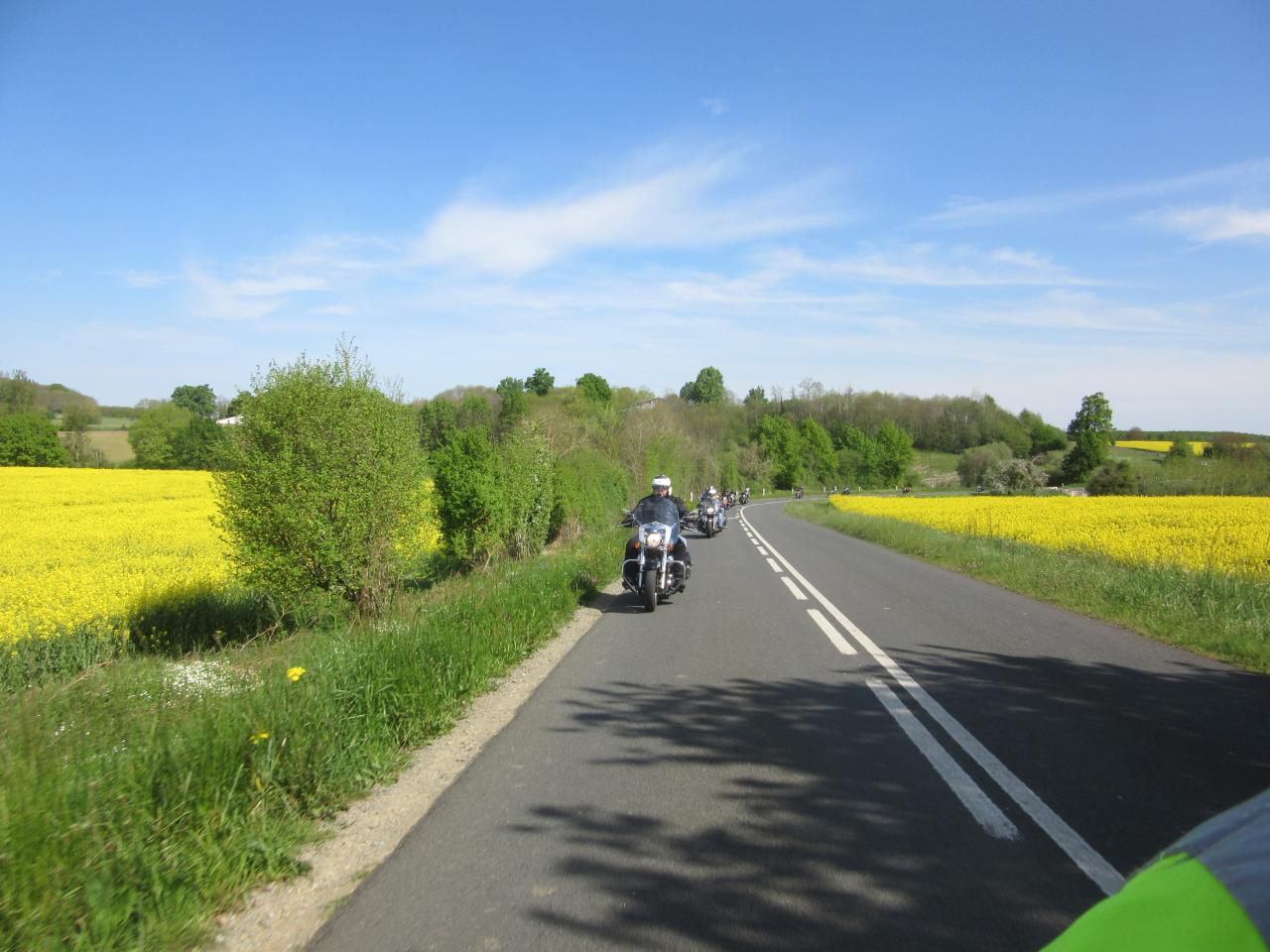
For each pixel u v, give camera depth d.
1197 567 14.26
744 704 6.42
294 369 10.43
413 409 11.44
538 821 4.18
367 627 8.55
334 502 10.19
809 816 4.18
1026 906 3.23
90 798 3.71
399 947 3.04
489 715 6.29
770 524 38.28
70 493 34.88
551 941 3.04
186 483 39.84
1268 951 1.08
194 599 11.26
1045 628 9.80
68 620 10.46
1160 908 1.26
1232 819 1.42
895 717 5.99
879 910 3.21
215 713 4.86
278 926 3.22
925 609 11.34
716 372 126.88
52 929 3.00
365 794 4.65
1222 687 6.84
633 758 5.15
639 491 38.44
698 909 3.25
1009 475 74.94
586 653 8.55
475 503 15.32
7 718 5.05
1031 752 5.15
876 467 116.94
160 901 3.26
